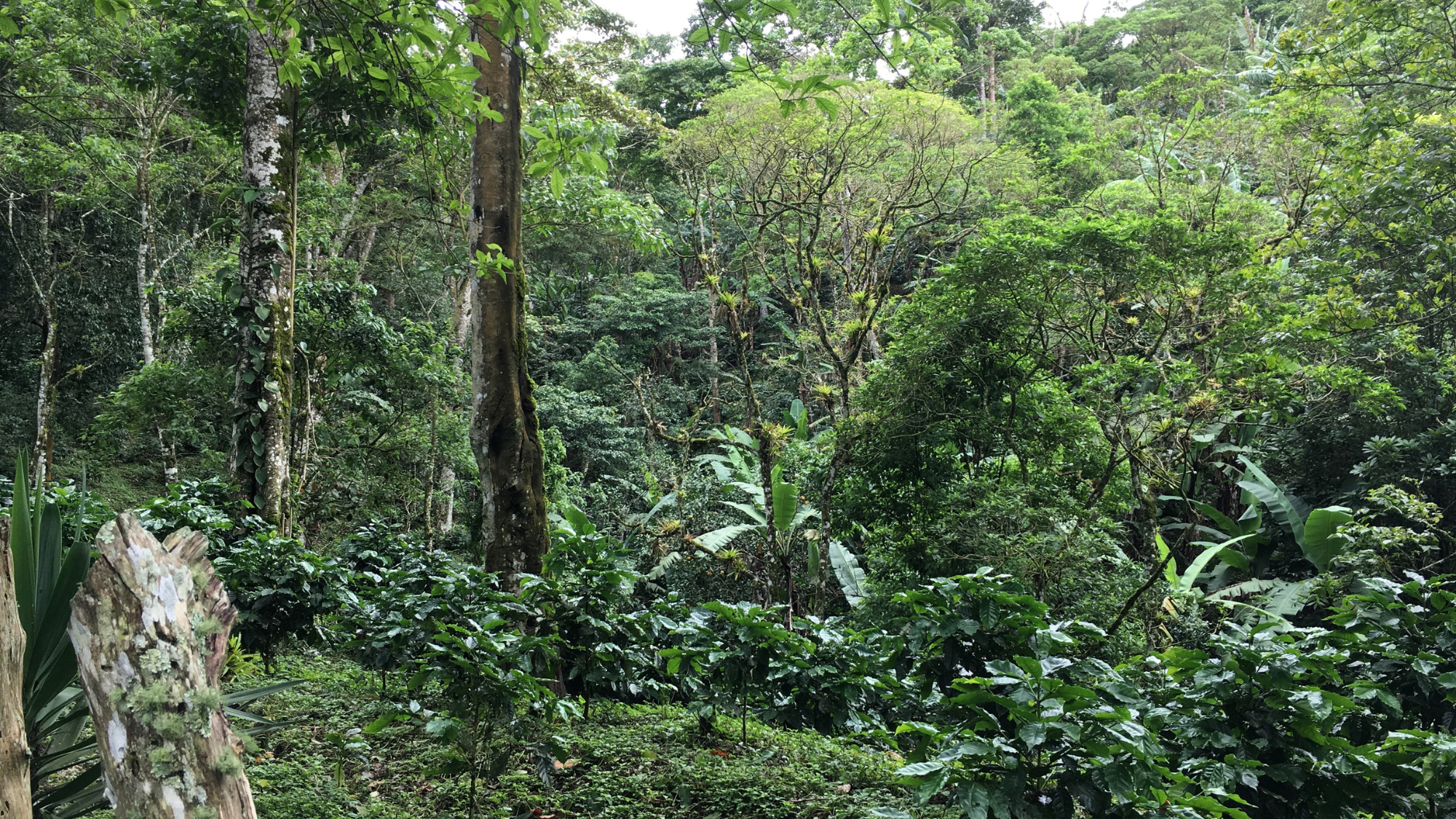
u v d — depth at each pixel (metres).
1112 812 2.81
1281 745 3.11
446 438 14.88
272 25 4.40
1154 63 39.09
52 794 2.18
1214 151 19.02
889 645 3.92
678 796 4.21
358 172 20.33
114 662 1.57
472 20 3.81
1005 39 36.41
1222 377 11.51
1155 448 12.14
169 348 15.74
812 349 20.44
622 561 5.68
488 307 7.06
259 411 7.95
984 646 3.60
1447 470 12.41
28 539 2.19
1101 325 13.85
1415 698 3.72
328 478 14.05
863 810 3.92
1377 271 11.66
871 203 15.01
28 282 20.28
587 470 25.62
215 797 1.60
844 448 12.03
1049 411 12.11
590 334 32.31
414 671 4.54
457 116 6.20
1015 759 2.81
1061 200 22.17
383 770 4.49
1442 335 13.54
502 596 5.07
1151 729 3.26
